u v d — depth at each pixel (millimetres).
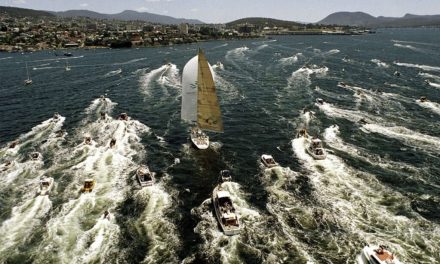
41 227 46656
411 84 124562
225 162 65375
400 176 59438
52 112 97312
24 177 59719
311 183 57125
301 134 75812
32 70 177250
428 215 49062
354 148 70438
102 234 45156
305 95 111312
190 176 60438
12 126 86375
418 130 80500
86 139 72438
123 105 103125
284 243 43656
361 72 149250
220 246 43438
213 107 67438
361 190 54969
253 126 84375
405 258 40906
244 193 54938
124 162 64938
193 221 48188
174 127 83688
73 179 58688
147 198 53156
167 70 161875
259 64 178125
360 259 40750
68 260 40906
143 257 41719
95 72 166375
